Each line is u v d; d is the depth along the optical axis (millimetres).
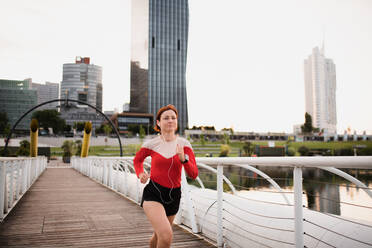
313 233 1915
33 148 22391
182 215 4133
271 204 2539
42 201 6816
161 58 123000
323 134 136875
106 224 4367
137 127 114438
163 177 2072
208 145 97438
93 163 15266
